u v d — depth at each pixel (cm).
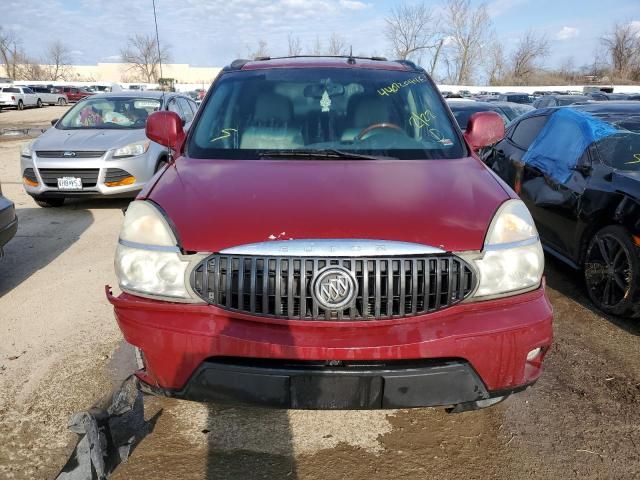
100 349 353
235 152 307
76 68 8331
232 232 220
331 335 212
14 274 495
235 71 375
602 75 6319
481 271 222
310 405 215
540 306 229
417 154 306
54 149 705
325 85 352
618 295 401
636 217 377
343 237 214
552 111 542
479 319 220
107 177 703
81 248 573
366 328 214
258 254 214
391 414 292
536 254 234
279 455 260
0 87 4100
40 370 327
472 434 276
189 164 291
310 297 213
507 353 219
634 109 507
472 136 341
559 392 313
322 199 237
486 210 236
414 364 215
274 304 215
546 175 495
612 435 275
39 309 416
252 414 291
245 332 213
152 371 226
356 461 256
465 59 5325
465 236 222
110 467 233
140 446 263
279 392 213
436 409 296
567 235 455
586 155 451
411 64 398
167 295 223
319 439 272
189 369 218
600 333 387
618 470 251
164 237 227
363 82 356
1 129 2122
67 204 788
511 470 251
